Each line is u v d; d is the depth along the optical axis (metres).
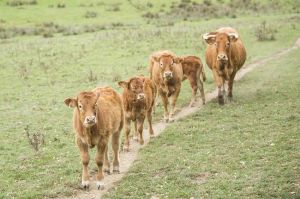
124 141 16.03
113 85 24.39
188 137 15.98
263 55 30.62
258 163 12.98
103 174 12.37
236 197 11.02
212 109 19.45
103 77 26.14
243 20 45.94
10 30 42.97
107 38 37.47
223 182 11.89
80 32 41.44
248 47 33.31
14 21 46.50
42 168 13.82
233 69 20.34
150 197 11.44
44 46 36.12
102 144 12.02
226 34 19.80
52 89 24.38
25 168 13.89
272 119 17.17
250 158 13.42
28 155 15.03
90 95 11.49
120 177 13.02
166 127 17.52
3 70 29.06
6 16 47.72
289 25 41.09
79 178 12.88
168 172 12.96
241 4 54.41
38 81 26.20
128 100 15.09
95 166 13.76
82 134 11.76
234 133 15.95
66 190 12.08
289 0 56.69
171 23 44.50
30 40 39.38
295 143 14.32
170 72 17.78
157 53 19.45
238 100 20.62
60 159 14.52
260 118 17.45
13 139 16.83
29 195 11.87
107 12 50.00
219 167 12.98
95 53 32.41
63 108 20.88
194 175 12.60
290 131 15.49
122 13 49.84
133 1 54.19
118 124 13.05
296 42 34.28
